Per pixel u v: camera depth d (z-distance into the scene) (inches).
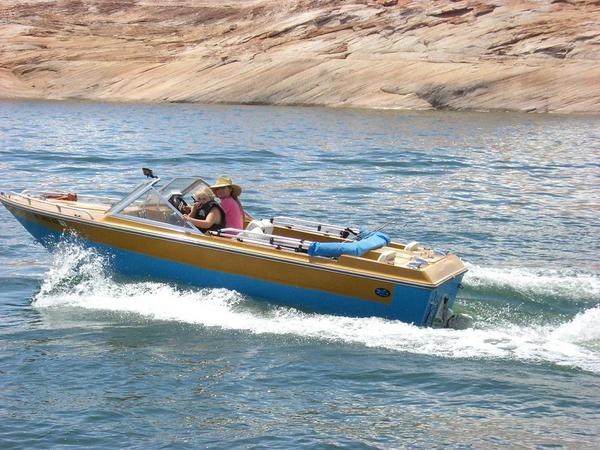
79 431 332.8
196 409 353.1
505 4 3467.0
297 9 4101.9
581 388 375.2
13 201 546.3
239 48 3863.2
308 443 324.8
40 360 402.6
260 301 475.2
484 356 410.9
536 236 722.2
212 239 483.5
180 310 470.6
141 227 500.7
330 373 389.7
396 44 3484.3
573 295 515.5
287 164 1242.0
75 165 1157.1
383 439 328.8
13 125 1996.8
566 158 1392.7
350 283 452.4
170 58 4072.3
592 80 2940.5
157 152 1368.1
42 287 514.3
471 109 2997.0
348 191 968.9
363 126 2169.0
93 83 3973.9
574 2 3383.4
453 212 837.2
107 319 460.1
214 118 2471.7
